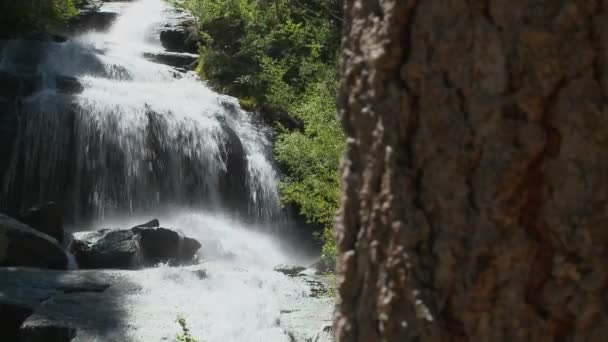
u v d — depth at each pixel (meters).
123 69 24.62
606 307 1.80
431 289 1.95
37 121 20.30
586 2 1.80
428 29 1.97
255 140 23.36
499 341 1.89
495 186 1.87
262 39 25.77
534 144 1.84
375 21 2.09
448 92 1.94
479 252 1.89
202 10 27.77
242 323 12.40
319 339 11.37
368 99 2.12
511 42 1.86
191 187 21.77
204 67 26.33
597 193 1.80
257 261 19.55
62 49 24.36
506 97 1.88
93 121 20.86
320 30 23.58
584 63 1.81
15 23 25.94
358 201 2.17
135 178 21.09
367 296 2.11
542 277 1.86
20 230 15.57
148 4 32.59
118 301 12.84
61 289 13.31
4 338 12.23
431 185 1.96
